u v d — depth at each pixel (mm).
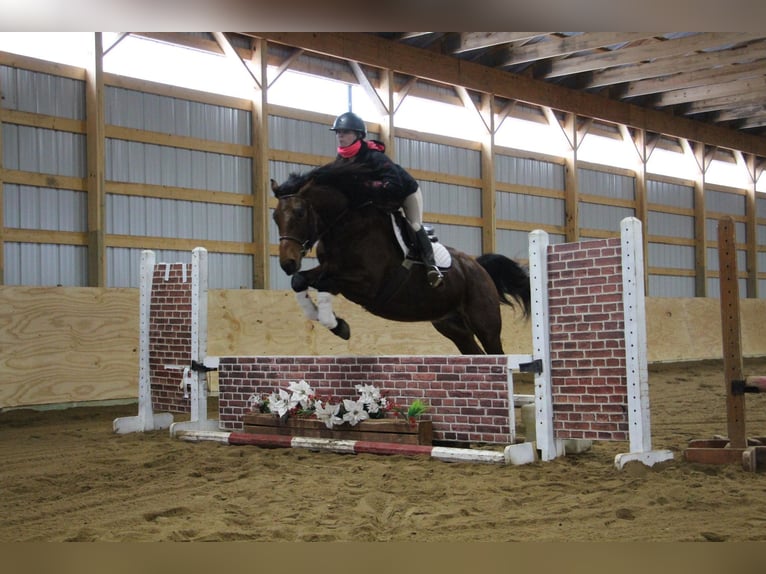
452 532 3215
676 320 14680
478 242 13758
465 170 13633
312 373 5656
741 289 19859
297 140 11531
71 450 5676
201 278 6211
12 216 8883
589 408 4605
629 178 16812
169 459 5121
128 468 4832
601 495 3852
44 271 9125
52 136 9227
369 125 12219
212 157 10656
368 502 3729
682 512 3512
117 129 9695
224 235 10734
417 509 3602
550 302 4766
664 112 17281
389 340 11148
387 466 4637
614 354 4520
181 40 10227
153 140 10031
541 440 4727
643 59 13469
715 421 7105
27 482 4402
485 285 5957
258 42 10859
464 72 13328
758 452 4348
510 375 4789
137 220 9914
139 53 10078
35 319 8031
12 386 7809
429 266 5207
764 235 20438
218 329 9445
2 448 5895
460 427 4980
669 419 7266
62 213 9289
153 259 6703
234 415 6059
